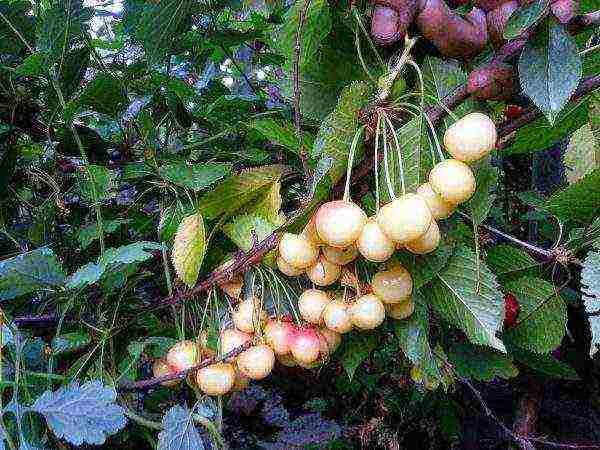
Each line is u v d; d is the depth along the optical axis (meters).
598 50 0.29
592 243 0.30
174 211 0.32
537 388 0.55
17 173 0.41
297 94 0.26
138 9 0.35
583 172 0.34
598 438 0.65
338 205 0.23
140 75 0.38
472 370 0.38
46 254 0.25
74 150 0.38
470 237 0.33
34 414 0.24
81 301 0.30
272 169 0.30
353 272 0.27
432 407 0.62
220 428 0.29
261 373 0.27
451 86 0.26
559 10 0.22
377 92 0.25
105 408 0.22
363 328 0.26
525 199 0.47
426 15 0.25
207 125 0.42
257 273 0.30
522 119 0.26
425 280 0.26
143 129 0.35
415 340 0.29
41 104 0.39
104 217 0.38
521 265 0.33
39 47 0.31
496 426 0.67
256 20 0.45
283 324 0.28
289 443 0.63
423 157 0.25
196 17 0.40
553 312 0.33
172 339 0.29
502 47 0.25
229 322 0.30
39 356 0.27
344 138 0.25
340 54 0.30
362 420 0.63
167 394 0.38
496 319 0.27
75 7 0.30
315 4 0.28
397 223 0.21
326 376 0.63
